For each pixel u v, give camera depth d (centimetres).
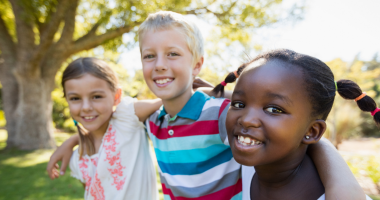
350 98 90
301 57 73
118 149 146
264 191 87
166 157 132
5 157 631
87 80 135
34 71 711
